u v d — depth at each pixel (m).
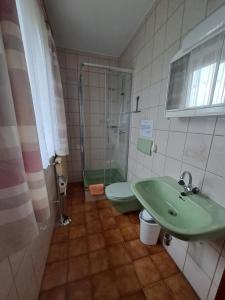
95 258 1.25
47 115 1.31
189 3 0.97
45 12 1.39
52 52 1.52
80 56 2.27
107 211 1.88
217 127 0.83
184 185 1.00
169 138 1.25
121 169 2.47
